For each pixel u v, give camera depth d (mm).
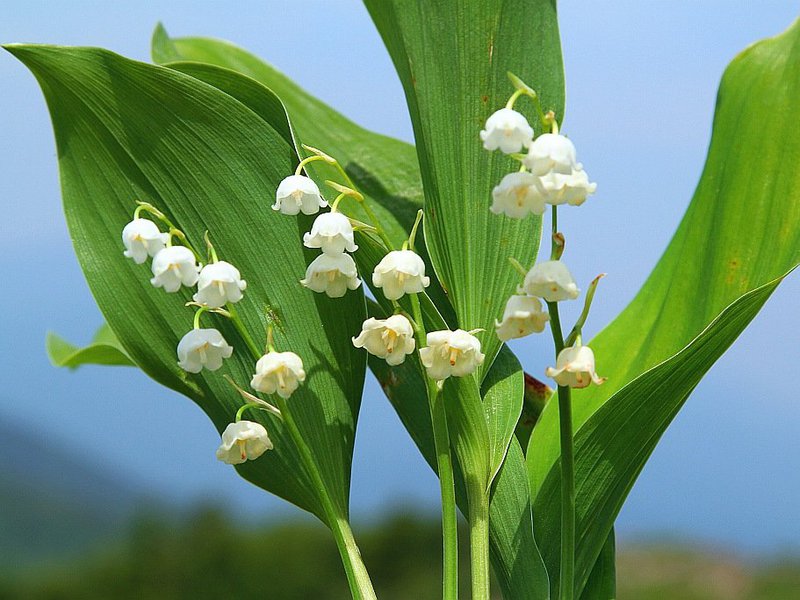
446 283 292
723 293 301
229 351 270
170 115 284
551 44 289
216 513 2084
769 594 2037
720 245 305
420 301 274
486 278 291
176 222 288
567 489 264
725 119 312
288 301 290
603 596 302
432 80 291
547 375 252
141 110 283
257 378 268
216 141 286
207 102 282
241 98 294
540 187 245
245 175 287
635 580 2148
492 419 291
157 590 2025
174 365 291
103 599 1999
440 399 274
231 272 267
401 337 265
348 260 267
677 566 2184
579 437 284
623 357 318
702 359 272
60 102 283
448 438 280
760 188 302
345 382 292
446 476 275
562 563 267
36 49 275
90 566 2088
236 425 273
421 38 291
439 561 2033
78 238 289
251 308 289
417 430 304
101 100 283
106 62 278
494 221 291
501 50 289
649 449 288
